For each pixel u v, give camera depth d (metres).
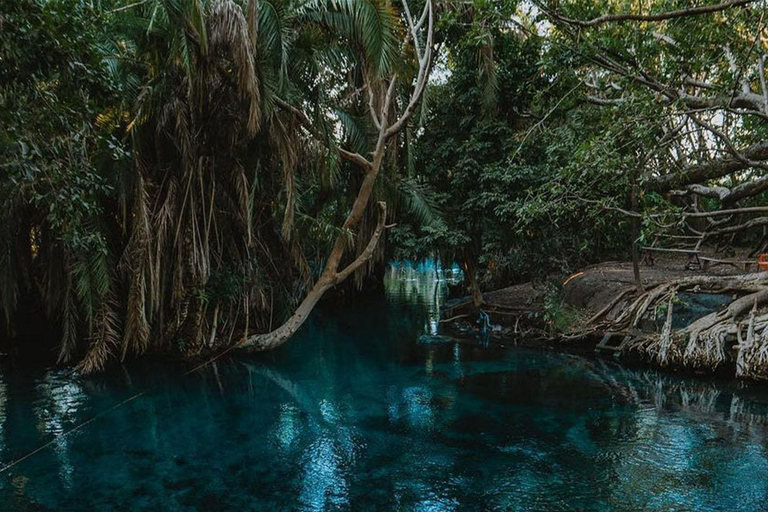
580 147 9.59
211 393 9.02
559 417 7.48
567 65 11.06
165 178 10.30
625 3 10.09
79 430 7.25
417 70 13.67
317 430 7.20
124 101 8.37
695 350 9.21
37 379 9.67
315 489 5.47
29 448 6.60
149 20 8.32
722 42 8.95
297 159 11.15
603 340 11.19
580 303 13.27
